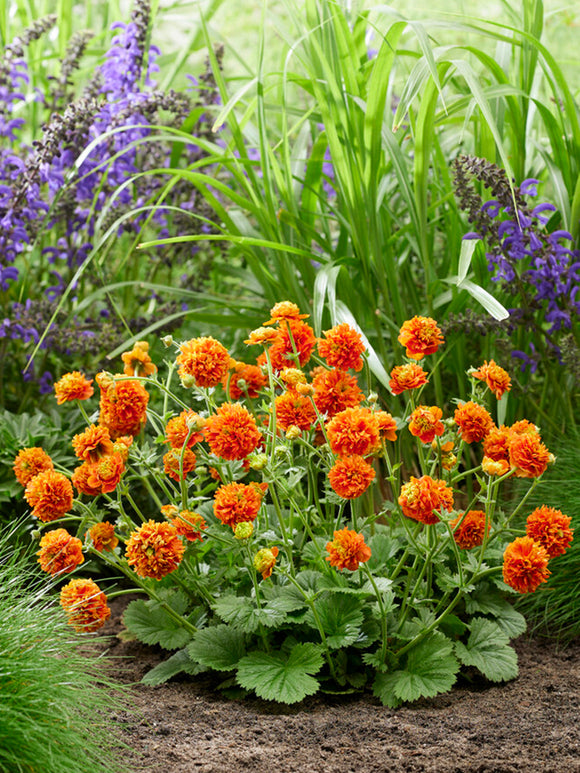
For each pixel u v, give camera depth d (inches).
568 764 55.3
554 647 64.9
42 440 72.1
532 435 58.2
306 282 74.2
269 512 65.0
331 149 69.9
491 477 59.2
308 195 75.3
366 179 70.8
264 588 61.1
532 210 68.8
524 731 57.5
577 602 65.8
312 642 61.1
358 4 73.7
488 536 61.1
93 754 54.6
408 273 75.2
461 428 60.0
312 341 61.5
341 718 58.8
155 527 57.7
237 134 73.0
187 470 61.2
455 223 73.2
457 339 72.6
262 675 59.1
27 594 59.6
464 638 64.0
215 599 61.8
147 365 62.2
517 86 74.5
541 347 74.1
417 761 55.7
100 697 58.3
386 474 72.2
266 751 56.4
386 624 61.4
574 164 73.4
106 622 67.4
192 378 59.1
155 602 62.2
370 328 74.1
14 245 75.2
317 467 63.3
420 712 59.2
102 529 60.1
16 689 54.3
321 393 60.6
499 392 60.3
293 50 70.2
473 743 56.8
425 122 68.7
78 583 59.2
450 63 68.2
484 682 61.8
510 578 58.0
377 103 68.7
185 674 62.6
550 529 58.1
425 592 62.8
